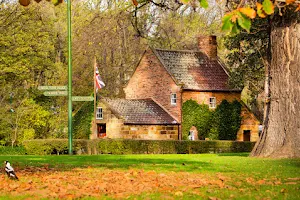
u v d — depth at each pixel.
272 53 28.52
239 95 63.06
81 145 46.84
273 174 18.77
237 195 13.23
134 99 60.34
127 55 74.81
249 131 63.41
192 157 29.09
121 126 56.44
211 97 61.53
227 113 62.16
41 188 14.71
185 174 18.33
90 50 67.69
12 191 14.12
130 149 47.09
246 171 19.84
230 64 56.53
